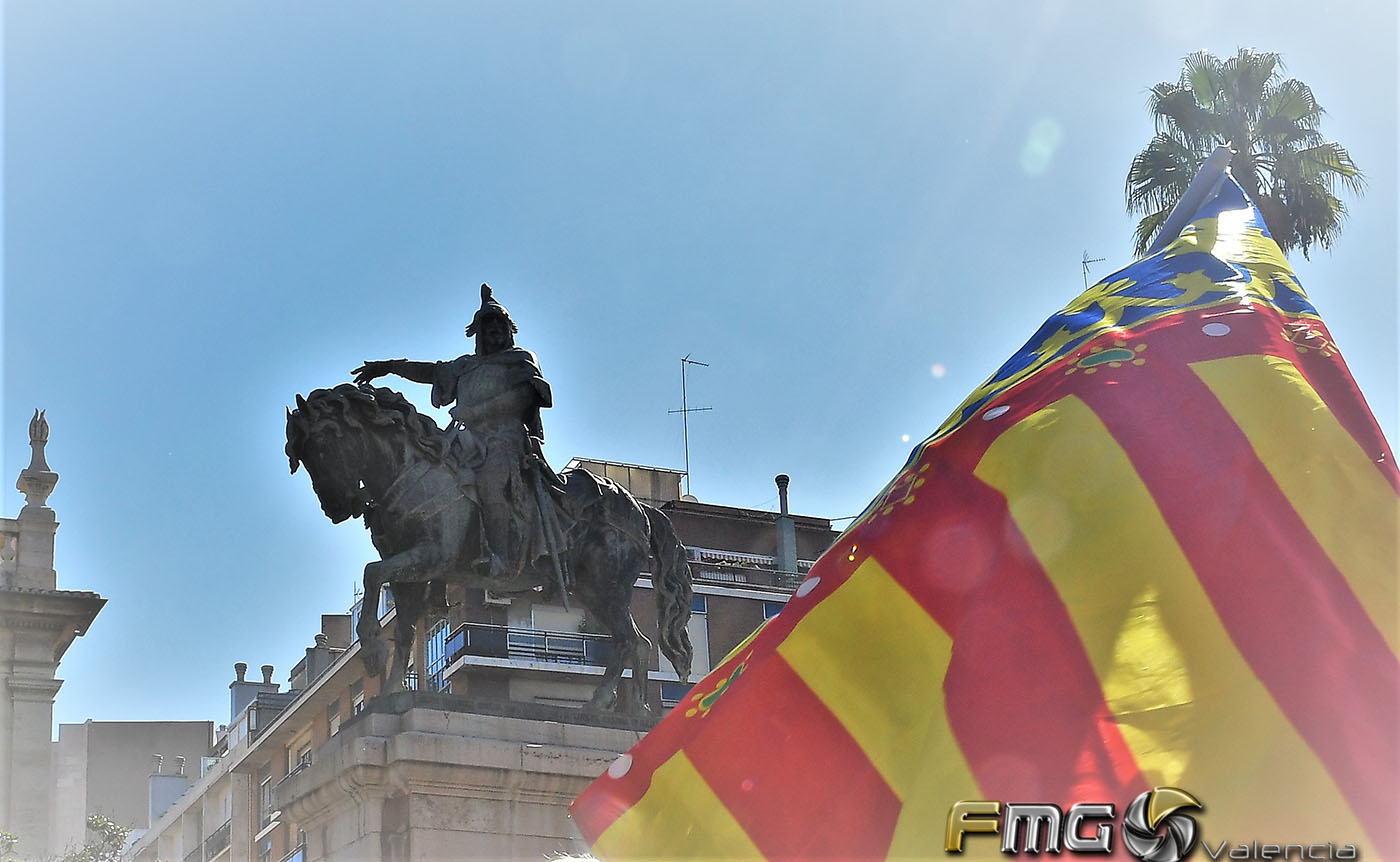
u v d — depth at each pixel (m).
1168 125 25.33
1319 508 8.04
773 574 50.78
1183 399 8.52
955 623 8.44
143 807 70.31
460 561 17.31
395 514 17.12
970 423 8.95
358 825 16.38
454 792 16.31
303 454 17.16
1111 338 8.97
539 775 16.56
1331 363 8.77
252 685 66.06
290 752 54.75
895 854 7.41
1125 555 8.02
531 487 17.86
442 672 46.66
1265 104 25.17
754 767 8.55
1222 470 8.20
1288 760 7.09
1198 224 9.81
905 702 8.41
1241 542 7.95
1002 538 8.34
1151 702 7.44
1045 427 8.60
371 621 16.91
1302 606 7.63
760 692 8.71
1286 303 9.10
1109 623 7.80
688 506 50.62
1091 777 7.28
